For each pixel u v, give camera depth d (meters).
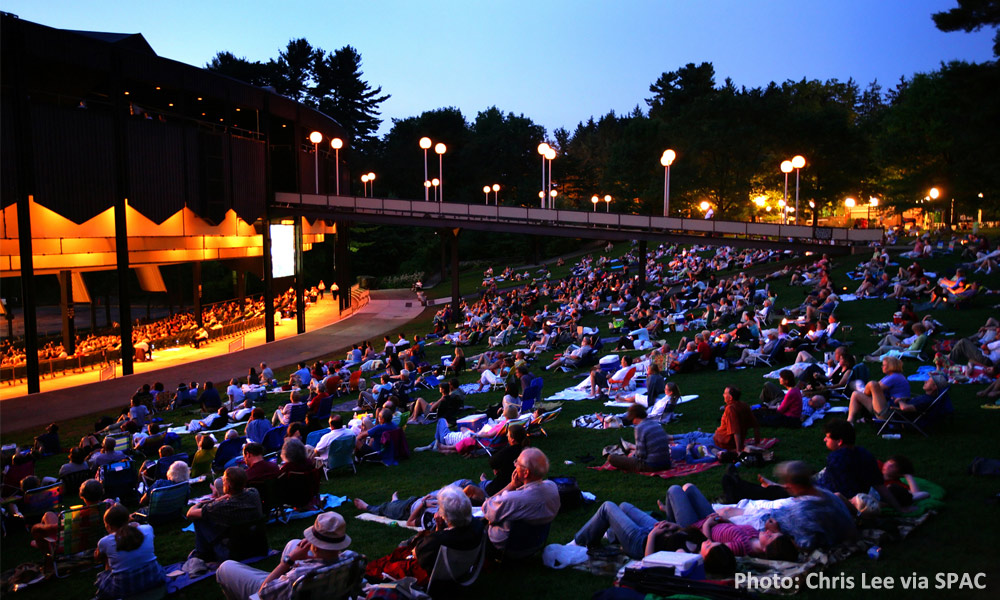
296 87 110.25
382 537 8.86
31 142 30.59
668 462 10.91
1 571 9.39
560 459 12.24
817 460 10.61
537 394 16.42
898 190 56.34
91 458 13.05
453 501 6.52
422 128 112.25
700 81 101.19
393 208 47.03
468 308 44.91
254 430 14.28
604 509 7.45
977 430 11.45
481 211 44.62
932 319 19.92
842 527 6.84
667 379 19.08
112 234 38.41
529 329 31.88
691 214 69.50
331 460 12.67
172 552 9.09
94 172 33.91
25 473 12.19
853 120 89.38
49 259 34.59
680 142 66.88
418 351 27.72
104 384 31.94
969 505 8.00
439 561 6.39
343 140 68.44
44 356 39.78
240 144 45.72
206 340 47.00
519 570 7.22
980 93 21.73
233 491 8.15
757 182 62.16
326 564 5.86
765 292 30.22
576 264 62.59
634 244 69.56
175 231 41.88
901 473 8.13
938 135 51.94
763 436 12.29
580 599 6.48
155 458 16.53
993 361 15.12
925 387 11.68
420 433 16.45
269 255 48.50
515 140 111.62
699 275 39.09
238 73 105.38
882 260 32.47
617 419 14.70
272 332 47.06
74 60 32.75
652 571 6.29
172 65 39.19
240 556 8.12
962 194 46.00
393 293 71.06
